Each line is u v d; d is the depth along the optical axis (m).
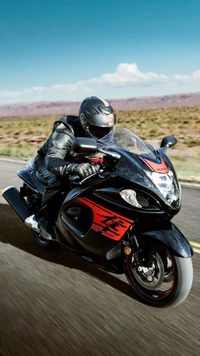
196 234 5.29
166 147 4.05
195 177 10.27
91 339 2.82
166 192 3.17
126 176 3.24
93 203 3.50
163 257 3.39
